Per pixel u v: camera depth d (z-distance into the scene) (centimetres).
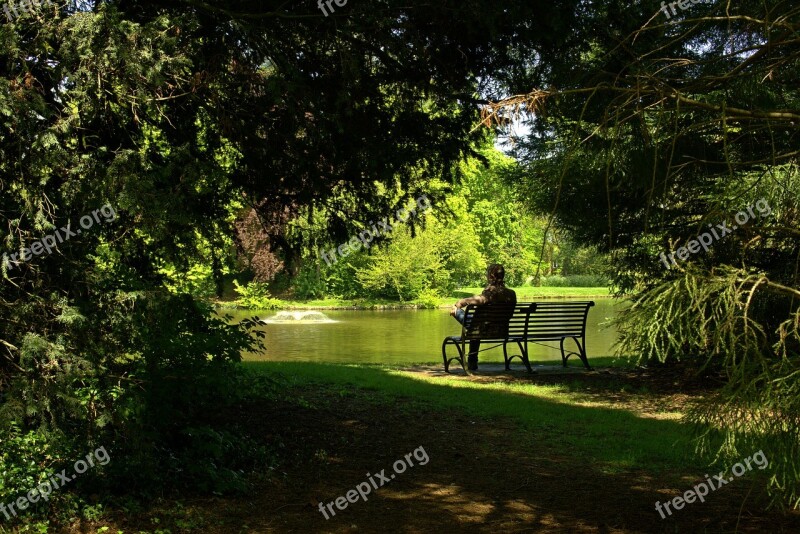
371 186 566
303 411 656
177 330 462
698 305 253
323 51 471
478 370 1009
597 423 670
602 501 453
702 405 273
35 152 351
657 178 369
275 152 501
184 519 395
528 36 451
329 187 543
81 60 363
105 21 362
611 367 1038
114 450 434
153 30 377
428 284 3672
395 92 496
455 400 760
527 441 604
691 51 505
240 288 3097
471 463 537
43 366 353
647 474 512
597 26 452
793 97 490
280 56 439
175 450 482
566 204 870
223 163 541
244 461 502
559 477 505
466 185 3903
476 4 426
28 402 338
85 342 370
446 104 514
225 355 523
